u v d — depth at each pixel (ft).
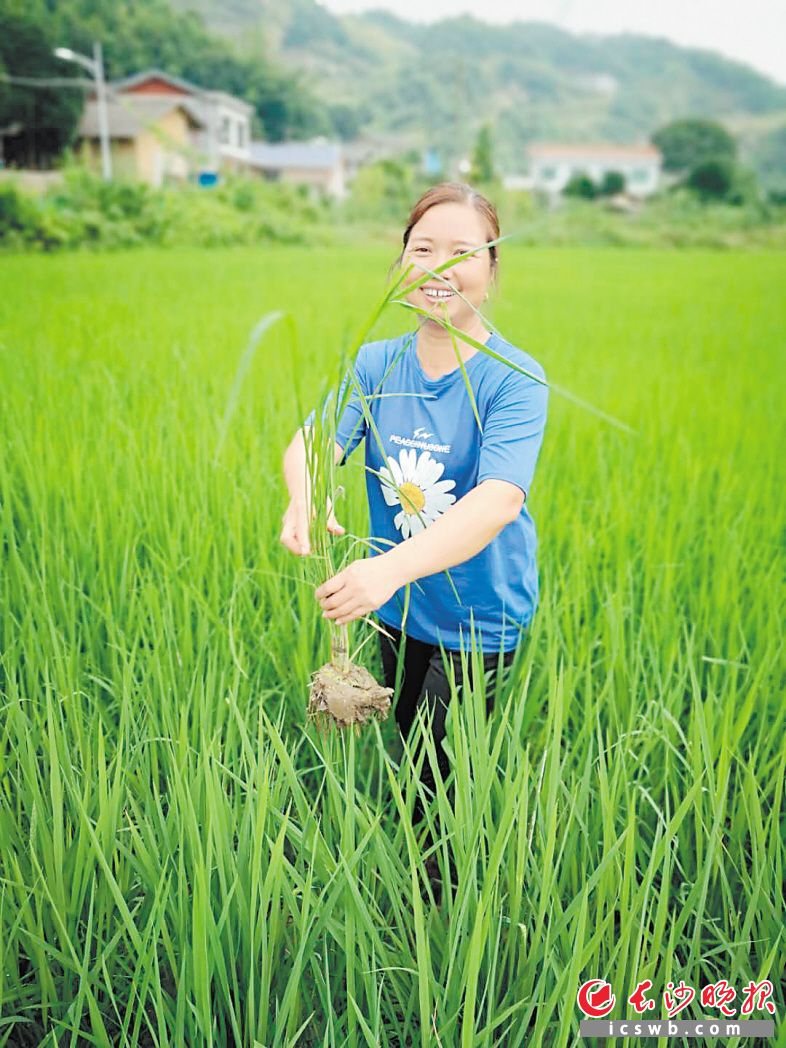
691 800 5.81
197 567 10.00
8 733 7.03
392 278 6.79
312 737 7.79
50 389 17.02
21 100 103.24
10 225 62.03
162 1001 5.46
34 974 6.24
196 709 7.39
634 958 5.44
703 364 25.91
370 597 5.74
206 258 62.69
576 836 6.31
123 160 113.09
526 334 30.45
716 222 121.08
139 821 6.23
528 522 7.44
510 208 124.57
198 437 13.69
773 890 6.73
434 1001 5.81
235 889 5.60
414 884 5.01
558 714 6.06
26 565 10.23
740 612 10.03
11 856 6.02
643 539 12.01
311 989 6.02
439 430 6.97
